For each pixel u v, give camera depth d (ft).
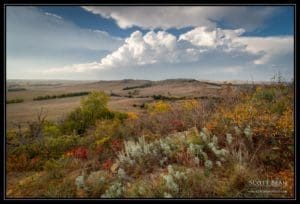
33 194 15.06
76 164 18.25
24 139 23.98
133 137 21.38
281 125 15.53
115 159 18.28
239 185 13.14
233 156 14.37
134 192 13.53
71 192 14.61
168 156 15.97
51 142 23.12
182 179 13.60
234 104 19.75
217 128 17.17
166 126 21.01
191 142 16.06
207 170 13.88
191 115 20.56
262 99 19.67
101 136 24.06
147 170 15.35
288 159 14.32
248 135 15.48
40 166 19.34
